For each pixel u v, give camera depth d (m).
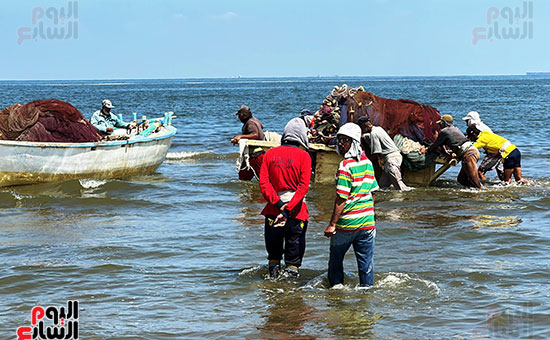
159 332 5.35
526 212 10.29
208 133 25.39
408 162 12.94
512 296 6.17
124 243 8.34
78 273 7.02
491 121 30.80
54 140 12.84
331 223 6.20
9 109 12.67
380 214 10.23
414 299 6.14
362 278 6.46
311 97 68.31
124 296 6.29
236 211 10.62
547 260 7.43
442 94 74.12
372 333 5.30
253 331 5.36
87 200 11.31
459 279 6.76
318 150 13.09
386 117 12.92
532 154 18.00
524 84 132.00
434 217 9.95
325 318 5.66
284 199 6.75
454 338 5.16
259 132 13.25
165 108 45.22
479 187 12.61
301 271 7.16
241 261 7.56
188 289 6.51
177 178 14.20
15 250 7.98
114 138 13.94
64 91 98.56
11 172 12.28
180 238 8.63
